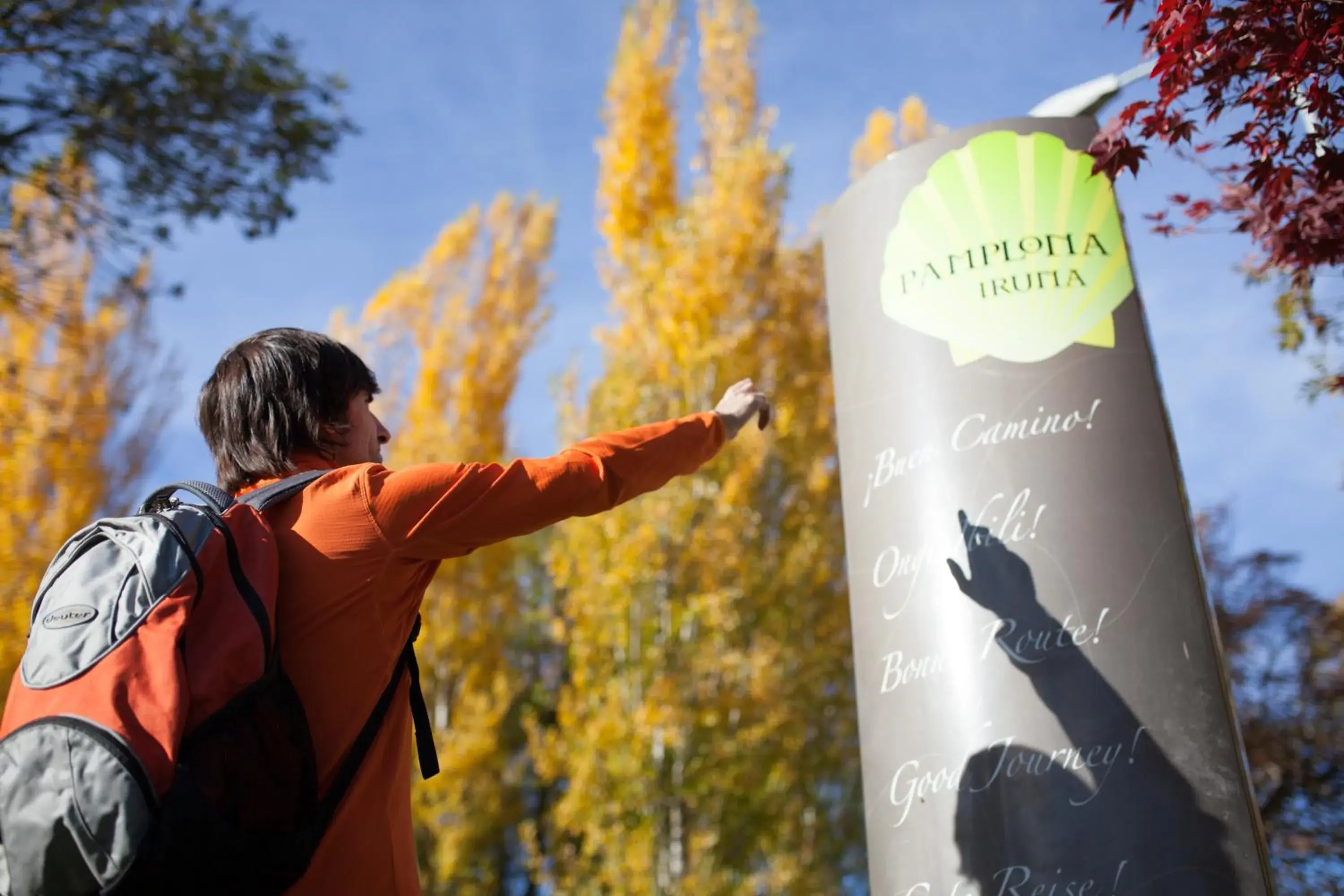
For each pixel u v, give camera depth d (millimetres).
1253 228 2955
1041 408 3072
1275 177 2682
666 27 16484
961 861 2785
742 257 14438
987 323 3174
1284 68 2430
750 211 14703
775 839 13375
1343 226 2873
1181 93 2572
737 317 14273
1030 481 3008
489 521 1641
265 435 1772
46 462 11391
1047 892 2674
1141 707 2783
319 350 1860
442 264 21859
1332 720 11750
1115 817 2689
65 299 7070
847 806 15898
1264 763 11516
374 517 1604
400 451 19984
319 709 1520
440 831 15531
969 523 3021
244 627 1398
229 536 1486
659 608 13164
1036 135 3357
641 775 12078
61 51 6145
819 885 13422
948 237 3289
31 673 1295
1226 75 2512
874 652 3117
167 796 1218
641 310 14406
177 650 1315
